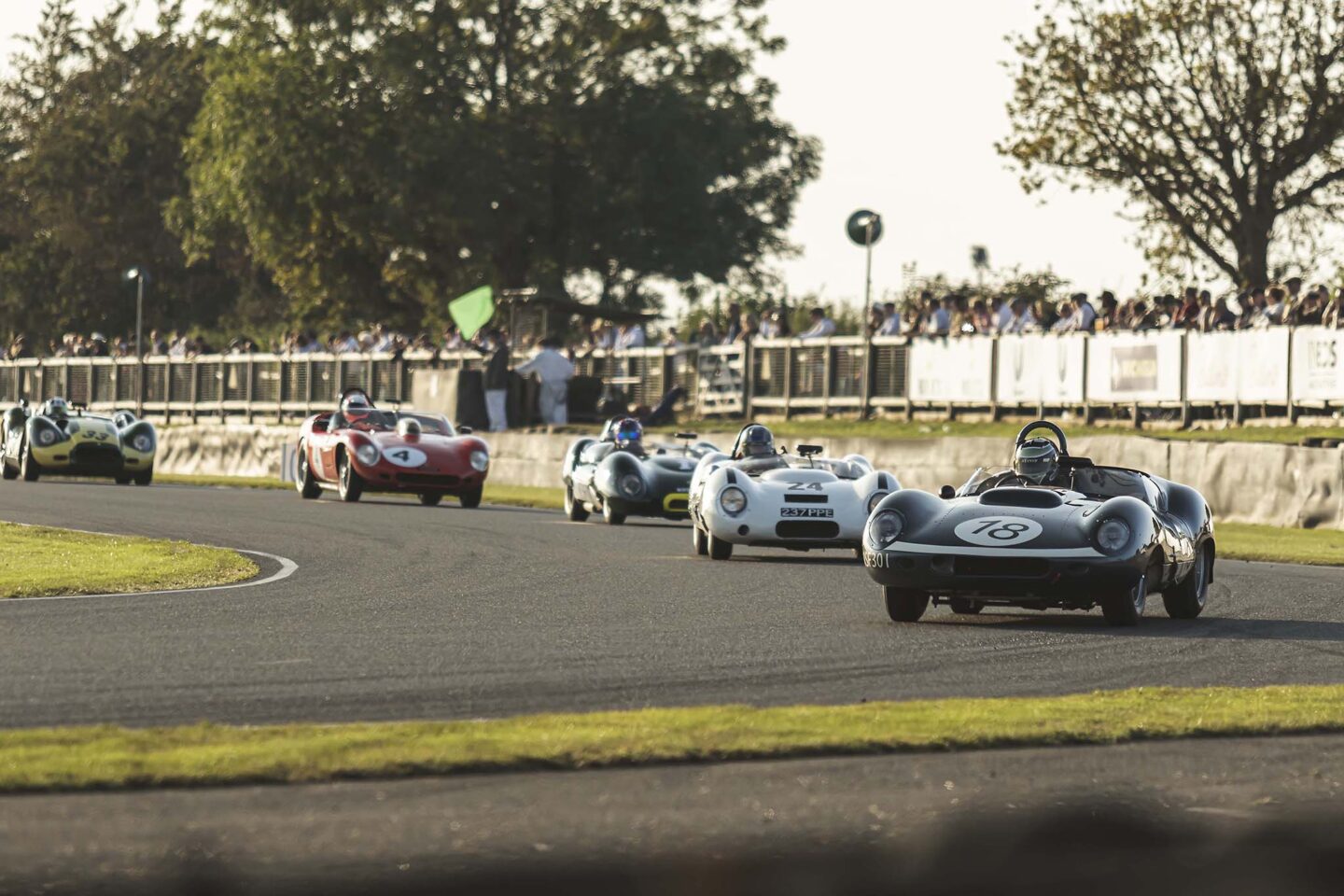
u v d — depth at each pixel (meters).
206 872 16.39
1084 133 124.38
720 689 27.14
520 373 118.75
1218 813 19.33
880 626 36.75
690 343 118.75
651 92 175.12
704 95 178.50
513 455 109.69
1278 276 125.25
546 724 22.83
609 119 172.50
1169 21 120.69
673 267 180.25
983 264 155.88
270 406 139.50
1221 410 81.00
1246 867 17.41
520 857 17.12
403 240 172.88
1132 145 123.88
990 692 27.52
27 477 96.94
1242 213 123.00
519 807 18.86
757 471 57.84
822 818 18.80
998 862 17.38
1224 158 122.62
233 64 172.62
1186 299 84.75
